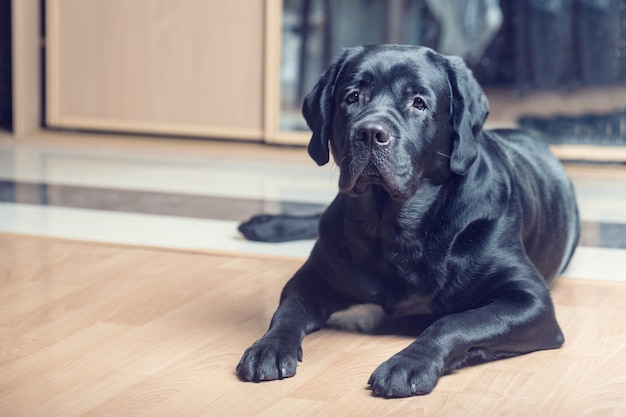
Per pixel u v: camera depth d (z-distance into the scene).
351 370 2.15
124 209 3.96
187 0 5.67
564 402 1.96
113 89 5.89
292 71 5.71
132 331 2.43
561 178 2.96
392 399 1.96
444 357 2.05
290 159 5.32
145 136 5.92
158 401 1.95
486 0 6.62
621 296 2.82
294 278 2.50
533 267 2.39
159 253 3.26
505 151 2.68
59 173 4.80
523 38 6.77
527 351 2.25
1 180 4.58
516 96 6.70
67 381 2.07
